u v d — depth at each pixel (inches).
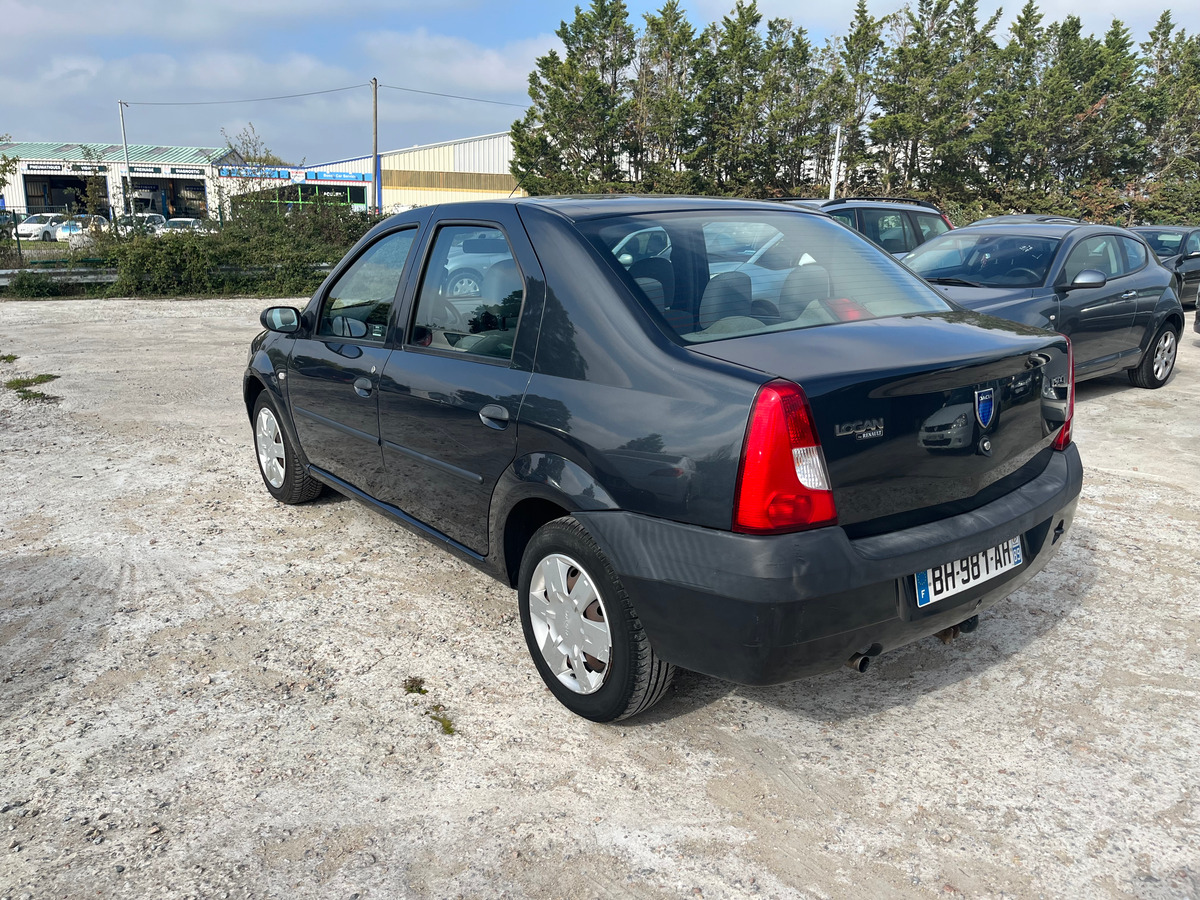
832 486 90.4
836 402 89.8
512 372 116.0
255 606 148.4
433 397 129.1
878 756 107.3
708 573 91.0
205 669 127.9
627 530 98.0
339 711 117.0
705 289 109.7
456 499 129.6
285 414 181.6
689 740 110.9
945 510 101.7
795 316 110.3
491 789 100.9
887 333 106.1
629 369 100.7
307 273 775.1
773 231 128.6
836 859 89.6
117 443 252.2
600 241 112.3
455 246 133.7
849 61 1951.3
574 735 111.7
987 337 110.7
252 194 914.7
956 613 101.1
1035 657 130.7
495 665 129.6
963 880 86.5
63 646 134.6
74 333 491.8
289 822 95.1
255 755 107.2
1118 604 147.5
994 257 299.4
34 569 163.0
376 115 1983.3
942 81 1833.2
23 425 273.7
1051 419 117.7
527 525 124.0
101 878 87.0
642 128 1924.2
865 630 93.3
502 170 2596.0
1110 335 299.4
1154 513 190.7
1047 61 2090.3
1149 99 2015.3
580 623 110.3
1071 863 88.7
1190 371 374.9
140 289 724.0
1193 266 546.6
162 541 177.0
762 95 1855.3
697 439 91.9
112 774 103.5
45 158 2511.1
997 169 1974.7
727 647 91.8
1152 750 107.7
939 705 118.5
